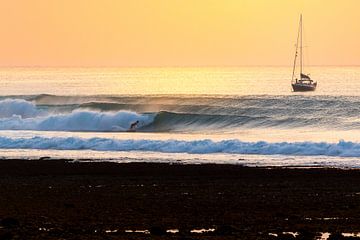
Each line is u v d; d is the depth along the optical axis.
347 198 110.50
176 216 96.75
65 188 120.31
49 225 89.69
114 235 82.62
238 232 85.94
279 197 111.38
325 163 152.88
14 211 99.81
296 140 197.38
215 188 119.94
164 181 127.69
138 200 108.81
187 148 175.25
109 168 143.38
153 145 178.62
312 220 94.19
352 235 85.31
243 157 163.00
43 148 181.38
